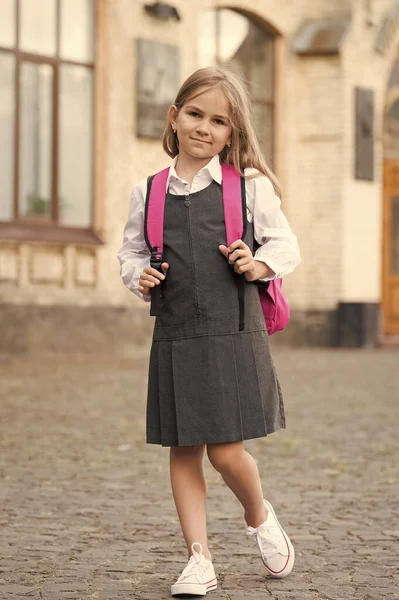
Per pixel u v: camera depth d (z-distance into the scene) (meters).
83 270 17.91
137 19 18.75
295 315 21.48
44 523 5.91
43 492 6.82
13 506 6.38
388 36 22.12
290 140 21.53
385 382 14.09
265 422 4.49
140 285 4.48
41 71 17.36
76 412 10.63
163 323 4.51
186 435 4.43
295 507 6.41
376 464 7.96
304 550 5.31
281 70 21.31
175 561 5.07
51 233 17.42
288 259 4.46
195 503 4.59
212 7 20.05
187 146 4.48
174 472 4.63
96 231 18.11
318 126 21.56
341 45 21.14
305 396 12.38
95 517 6.09
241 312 4.46
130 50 18.66
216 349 4.43
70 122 17.83
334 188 21.50
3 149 16.88
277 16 21.14
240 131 4.49
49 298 17.39
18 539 5.51
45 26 17.42
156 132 18.94
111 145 18.38
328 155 21.52
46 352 17.34
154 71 18.92
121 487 7.01
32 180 17.28
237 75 4.62
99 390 12.58
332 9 21.75
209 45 20.08
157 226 4.48
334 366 16.66
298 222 21.62
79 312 17.81
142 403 11.43
